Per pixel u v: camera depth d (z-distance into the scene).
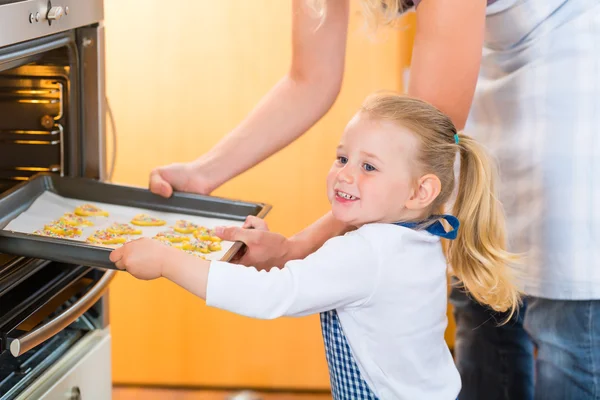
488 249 1.32
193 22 2.26
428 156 1.22
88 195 1.54
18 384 1.32
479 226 1.31
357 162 1.22
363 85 2.30
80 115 1.52
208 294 1.12
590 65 1.47
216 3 2.25
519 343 1.72
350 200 1.22
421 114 1.23
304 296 1.13
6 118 1.51
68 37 1.43
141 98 2.31
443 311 1.27
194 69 2.29
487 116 1.63
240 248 1.36
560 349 1.54
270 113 1.59
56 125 1.51
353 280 1.15
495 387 1.76
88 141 1.54
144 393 2.43
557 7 1.48
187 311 2.44
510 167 1.58
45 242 1.18
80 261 1.18
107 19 2.26
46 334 1.23
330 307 1.16
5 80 1.50
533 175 1.54
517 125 1.56
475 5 1.25
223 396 2.43
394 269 1.17
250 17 2.26
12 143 1.53
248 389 2.47
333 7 1.53
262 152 1.59
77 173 1.55
